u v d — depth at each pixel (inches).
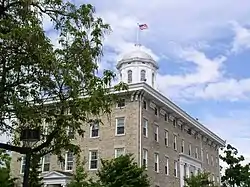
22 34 424.5
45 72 453.4
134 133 1553.9
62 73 463.5
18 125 479.8
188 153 2034.9
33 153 494.9
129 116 1587.1
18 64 439.2
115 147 1568.7
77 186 1143.6
